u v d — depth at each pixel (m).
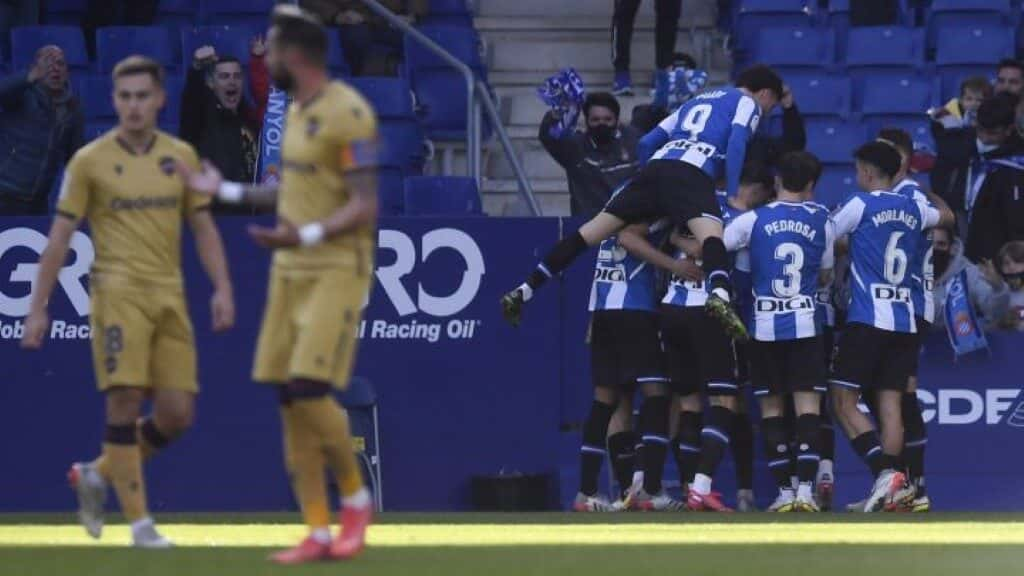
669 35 55.59
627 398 40.91
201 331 41.28
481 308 41.53
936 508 41.41
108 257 25.25
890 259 39.66
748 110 39.16
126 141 25.33
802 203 39.66
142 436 26.30
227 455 41.34
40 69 44.53
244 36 56.47
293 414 22.97
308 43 22.58
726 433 39.22
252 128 46.62
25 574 21.62
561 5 64.31
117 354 25.14
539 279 39.41
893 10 61.38
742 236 39.53
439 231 41.56
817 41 59.12
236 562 23.28
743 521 35.12
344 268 22.48
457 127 57.03
